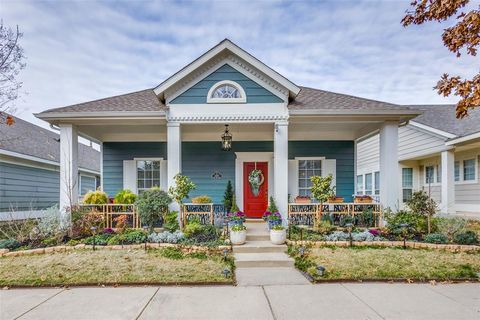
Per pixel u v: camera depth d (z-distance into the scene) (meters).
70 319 3.70
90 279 5.03
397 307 4.01
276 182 8.31
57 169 14.08
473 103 4.23
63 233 7.33
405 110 8.10
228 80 8.52
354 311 3.89
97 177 19.55
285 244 7.06
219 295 4.47
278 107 8.43
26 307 4.05
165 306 4.07
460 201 12.69
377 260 5.88
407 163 14.87
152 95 10.42
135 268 5.48
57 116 8.09
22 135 13.05
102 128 9.85
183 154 10.98
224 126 9.45
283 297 4.38
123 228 7.86
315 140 11.12
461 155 12.70
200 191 10.88
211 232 7.46
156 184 11.12
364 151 17.53
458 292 4.55
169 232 7.30
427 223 7.61
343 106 8.52
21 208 11.38
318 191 8.08
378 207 8.63
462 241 6.80
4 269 5.43
